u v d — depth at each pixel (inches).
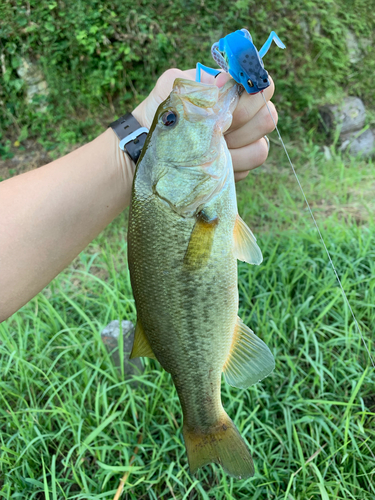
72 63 53.4
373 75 61.2
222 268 13.2
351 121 57.2
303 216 40.6
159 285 13.1
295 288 31.4
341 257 31.9
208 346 13.8
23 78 54.0
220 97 12.5
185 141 12.6
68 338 26.4
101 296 30.3
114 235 40.4
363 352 26.3
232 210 13.3
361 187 46.0
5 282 12.3
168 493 21.0
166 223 12.7
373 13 61.1
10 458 20.8
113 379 22.8
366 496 19.6
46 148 54.2
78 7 51.9
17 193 12.8
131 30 54.3
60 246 13.2
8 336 26.8
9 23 51.4
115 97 56.7
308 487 19.4
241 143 14.3
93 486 20.8
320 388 23.5
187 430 15.0
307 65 59.4
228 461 14.7
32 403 23.4
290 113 59.5
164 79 14.5
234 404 23.4
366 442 21.4
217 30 56.9
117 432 22.5
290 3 58.2
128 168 14.1
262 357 14.1
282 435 22.4
